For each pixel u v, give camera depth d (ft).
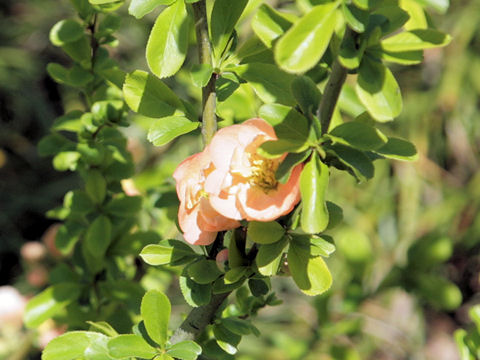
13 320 1.81
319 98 1.00
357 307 1.86
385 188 3.27
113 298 1.43
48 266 1.99
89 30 1.40
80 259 1.50
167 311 1.07
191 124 1.11
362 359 2.76
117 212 1.43
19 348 1.77
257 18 1.03
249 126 0.98
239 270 1.05
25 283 2.98
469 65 3.32
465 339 1.33
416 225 3.28
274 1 1.82
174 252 1.09
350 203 3.25
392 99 0.96
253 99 1.45
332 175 3.30
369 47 0.97
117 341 1.07
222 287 1.07
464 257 3.30
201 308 1.10
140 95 1.12
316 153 0.98
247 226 1.02
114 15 1.41
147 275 1.59
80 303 1.46
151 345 1.09
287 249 1.11
